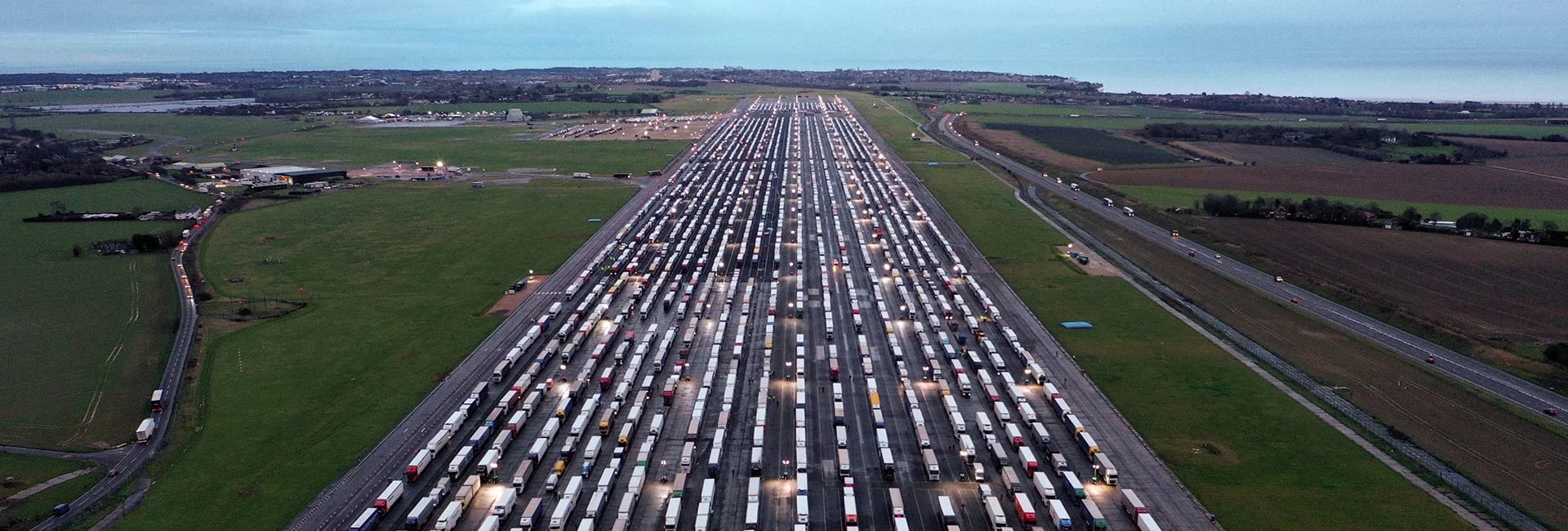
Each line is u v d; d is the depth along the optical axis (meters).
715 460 86.56
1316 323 133.00
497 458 87.25
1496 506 78.88
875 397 103.50
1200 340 125.38
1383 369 113.38
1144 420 98.06
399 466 87.44
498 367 111.25
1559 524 75.94
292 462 87.81
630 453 90.56
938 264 169.50
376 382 108.56
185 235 188.50
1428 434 94.31
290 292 148.00
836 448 91.81
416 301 143.62
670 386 105.56
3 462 87.56
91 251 175.00
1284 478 84.56
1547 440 92.25
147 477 84.88
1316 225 196.12
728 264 171.88
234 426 95.81
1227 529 75.88
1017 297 147.50
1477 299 141.75
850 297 148.75
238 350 119.81
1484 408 100.88
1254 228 195.25
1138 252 179.00
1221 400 103.44
